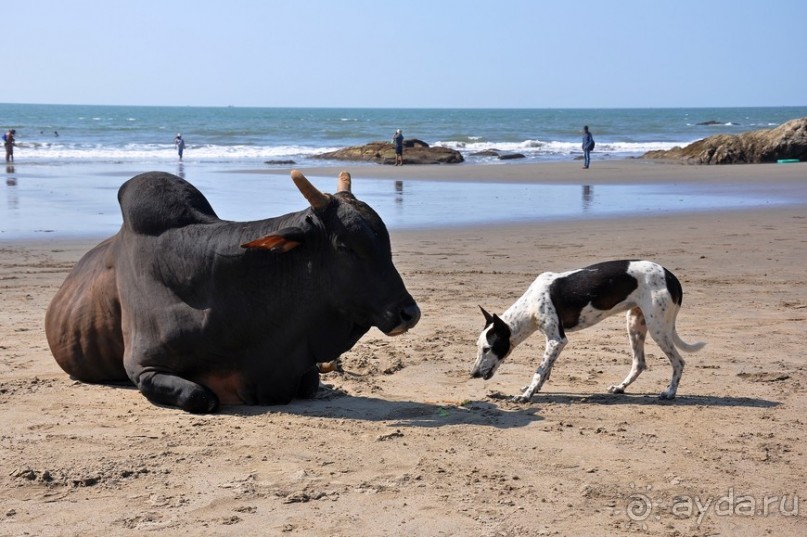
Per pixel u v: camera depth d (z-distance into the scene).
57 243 16.77
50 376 8.52
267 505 5.40
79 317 8.16
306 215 7.33
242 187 27.92
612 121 146.75
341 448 6.46
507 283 13.12
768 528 5.16
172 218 7.76
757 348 9.46
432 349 9.55
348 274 7.15
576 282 7.87
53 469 5.94
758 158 42.72
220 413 7.42
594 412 7.39
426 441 6.62
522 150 62.12
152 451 6.35
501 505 5.43
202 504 5.41
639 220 20.61
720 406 7.52
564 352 9.52
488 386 8.23
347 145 65.12
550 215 21.62
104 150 53.62
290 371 7.52
